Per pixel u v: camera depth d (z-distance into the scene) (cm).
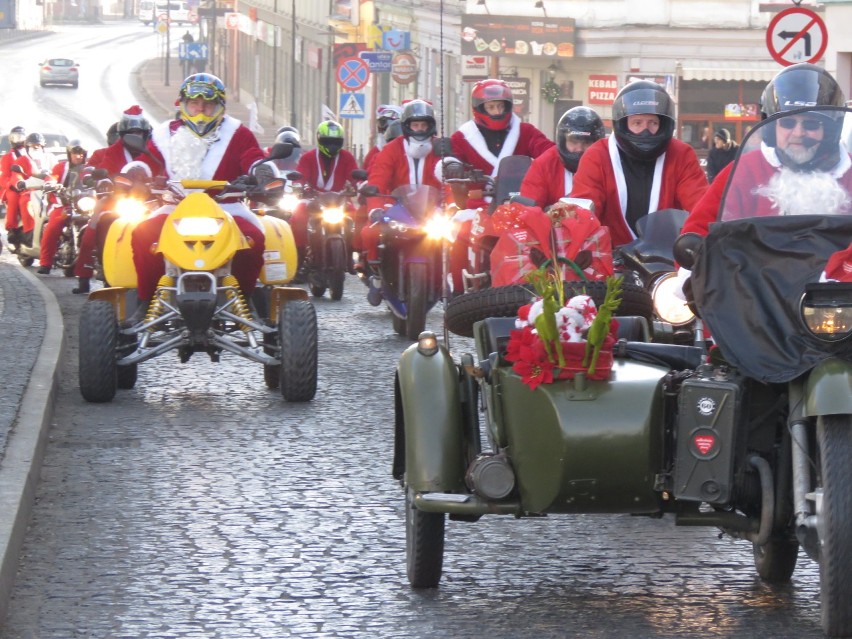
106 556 835
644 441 680
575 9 4891
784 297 666
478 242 1312
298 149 2467
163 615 734
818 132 727
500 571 810
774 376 649
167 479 1019
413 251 1719
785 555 768
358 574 803
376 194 1778
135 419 1231
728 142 2973
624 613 735
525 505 705
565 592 771
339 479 1023
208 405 1301
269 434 1176
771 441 691
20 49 14125
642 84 1140
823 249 677
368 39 6169
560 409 685
